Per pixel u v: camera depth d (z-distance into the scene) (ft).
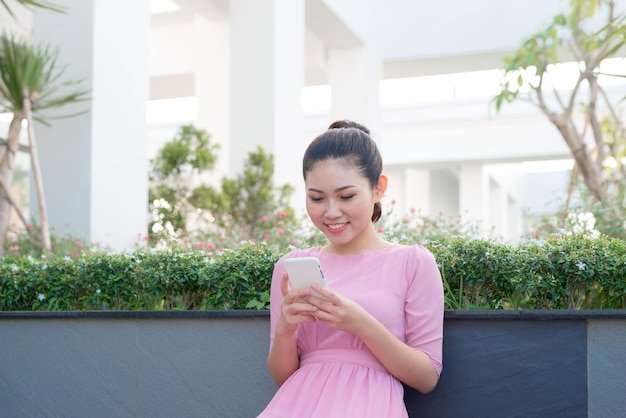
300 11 22.95
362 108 28.45
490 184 51.93
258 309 7.23
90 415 7.29
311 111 40.98
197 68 25.46
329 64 28.94
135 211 15.78
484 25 29.01
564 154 39.58
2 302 8.12
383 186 5.64
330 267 5.63
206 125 25.13
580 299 6.53
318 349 5.44
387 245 5.70
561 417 5.94
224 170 24.68
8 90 13.25
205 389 6.94
